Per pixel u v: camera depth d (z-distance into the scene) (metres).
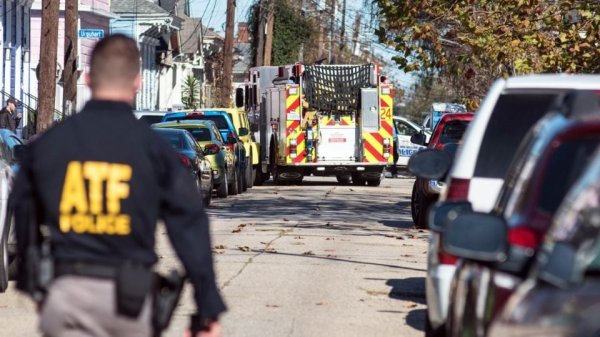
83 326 11.66
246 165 81.94
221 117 78.56
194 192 12.02
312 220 53.94
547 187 11.48
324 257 38.31
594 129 11.41
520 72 50.88
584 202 10.09
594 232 9.97
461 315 12.75
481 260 11.20
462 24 49.59
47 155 11.83
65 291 11.62
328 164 85.38
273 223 51.72
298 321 26.36
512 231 11.24
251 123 100.81
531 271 10.28
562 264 9.88
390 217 56.91
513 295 10.27
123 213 11.73
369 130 85.06
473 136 20.47
